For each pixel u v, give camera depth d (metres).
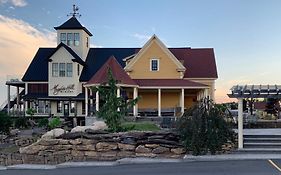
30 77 49.84
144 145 18.05
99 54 53.06
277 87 18.11
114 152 18.38
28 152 19.47
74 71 47.97
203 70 42.97
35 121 41.16
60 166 15.84
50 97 47.62
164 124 23.88
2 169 15.48
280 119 30.23
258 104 44.19
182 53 45.50
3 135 27.47
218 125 17.34
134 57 40.56
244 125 25.45
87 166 15.59
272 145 17.97
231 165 14.27
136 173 13.20
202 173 12.76
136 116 32.31
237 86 18.41
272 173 12.47
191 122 17.50
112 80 21.55
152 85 37.31
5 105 52.38
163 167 14.41
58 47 48.12
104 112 20.84
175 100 40.84
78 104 48.31
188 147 17.27
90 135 18.97
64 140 19.16
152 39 40.66
